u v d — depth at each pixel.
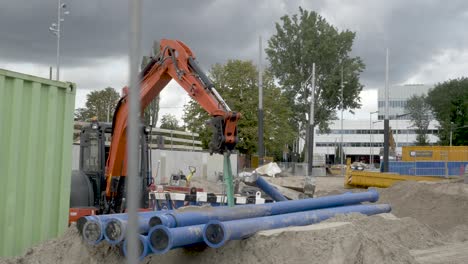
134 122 3.05
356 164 75.06
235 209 8.41
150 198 13.71
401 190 22.25
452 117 73.56
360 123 116.38
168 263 7.78
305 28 66.00
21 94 7.72
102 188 12.27
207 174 39.09
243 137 51.25
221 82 51.72
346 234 7.54
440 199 19.80
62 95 8.45
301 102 67.56
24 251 7.75
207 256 7.59
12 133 7.58
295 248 7.28
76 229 7.95
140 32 3.02
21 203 7.77
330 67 67.00
